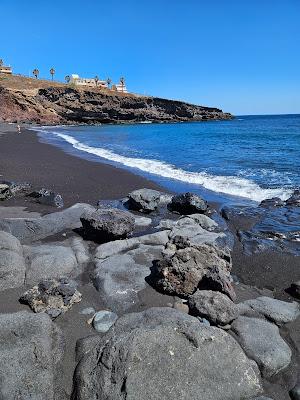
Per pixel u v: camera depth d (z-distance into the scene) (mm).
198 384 4488
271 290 7496
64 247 8602
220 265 7332
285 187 15844
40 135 45688
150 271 7660
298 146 32688
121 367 4578
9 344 5016
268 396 4723
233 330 5785
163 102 103250
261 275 8070
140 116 96312
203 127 75688
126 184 16562
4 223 9695
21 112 76438
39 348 4980
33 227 9875
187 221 10906
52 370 4867
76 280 7477
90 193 14867
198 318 6031
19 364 4707
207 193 15250
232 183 16906
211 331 5094
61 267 7625
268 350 5297
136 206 12625
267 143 36625
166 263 7180
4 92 75750
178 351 4754
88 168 20250
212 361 4738
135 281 7254
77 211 11266
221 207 13156
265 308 6418
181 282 6918
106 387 4473
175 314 5852
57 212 11047
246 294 7281
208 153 28688
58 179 17250
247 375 4762
